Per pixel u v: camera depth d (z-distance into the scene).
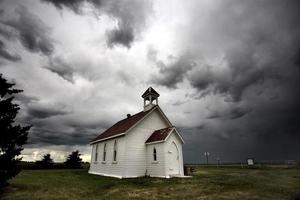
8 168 10.76
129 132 19.81
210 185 12.80
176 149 19.28
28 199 9.41
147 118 21.86
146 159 20.12
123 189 11.93
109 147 22.55
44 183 14.71
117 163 19.81
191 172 24.75
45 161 42.69
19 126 11.49
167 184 13.58
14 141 11.09
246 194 9.96
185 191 11.02
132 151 19.42
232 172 25.48
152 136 20.78
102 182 15.40
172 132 19.36
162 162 18.05
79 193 11.06
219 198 9.21
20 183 14.26
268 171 26.77
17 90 11.78
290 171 26.58
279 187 11.90
